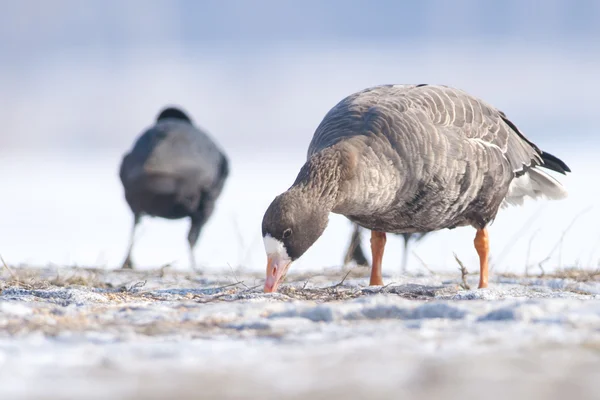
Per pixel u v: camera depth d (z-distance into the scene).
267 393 5.21
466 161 11.80
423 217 11.92
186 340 7.10
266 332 7.40
